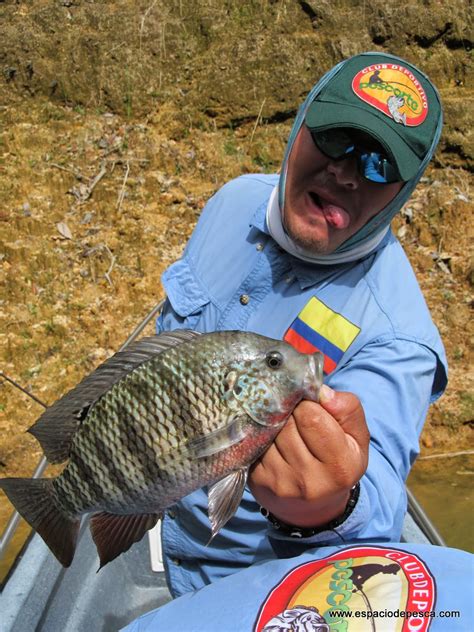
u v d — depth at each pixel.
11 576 0.95
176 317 0.79
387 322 0.69
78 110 2.26
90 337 1.92
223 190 0.82
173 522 0.77
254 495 0.56
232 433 0.53
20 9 2.31
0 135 2.20
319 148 0.64
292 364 0.53
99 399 0.56
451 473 1.75
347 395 0.53
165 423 0.54
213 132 2.27
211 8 2.32
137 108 2.26
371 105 0.64
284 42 2.27
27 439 1.77
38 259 2.00
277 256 0.73
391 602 0.55
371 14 2.29
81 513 0.58
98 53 2.26
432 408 1.85
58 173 2.15
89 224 2.09
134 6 2.33
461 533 1.57
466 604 0.53
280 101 2.27
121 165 2.19
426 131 0.65
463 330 1.97
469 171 2.22
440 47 2.30
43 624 0.92
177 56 2.30
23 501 0.59
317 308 0.71
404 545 0.60
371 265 0.72
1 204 2.07
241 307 0.74
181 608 0.62
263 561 0.66
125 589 1.09
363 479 0.60
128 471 0.56
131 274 2.02
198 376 0.54
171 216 2.13
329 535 0.59
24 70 2.24
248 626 0.56
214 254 0.78
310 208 0.67
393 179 0.64
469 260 2.06
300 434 0.52
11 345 1.88
